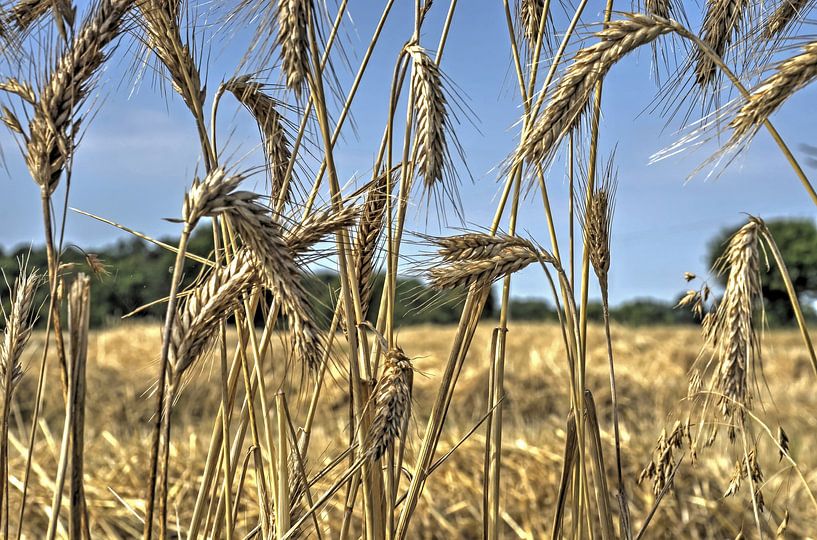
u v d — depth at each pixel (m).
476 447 1.62
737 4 0.64
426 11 0.63
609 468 1.53
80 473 0.49
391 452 0.60
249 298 0.60
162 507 0.54
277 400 0.60
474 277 0.60
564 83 0.57
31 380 2.50
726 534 1.34
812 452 1.78
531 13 0.69
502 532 1.36
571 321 0.64
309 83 0.57
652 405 2.66
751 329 0.63
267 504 0.64
